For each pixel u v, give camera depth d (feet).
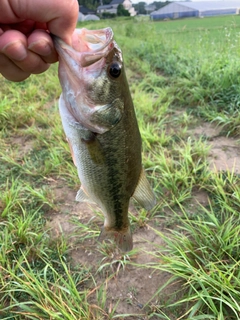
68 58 0.71
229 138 2.25
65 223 1.63
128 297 1.24
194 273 1.13
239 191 1.57
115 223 0.99
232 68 3.00
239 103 2.50
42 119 2.70
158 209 1.65
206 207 1.63
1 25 0.69
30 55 0.68
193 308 1.08
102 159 0.85
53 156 2.06
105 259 1.41
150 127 2.35
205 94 2.85
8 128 2.68
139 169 0.94
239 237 1.34
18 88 3.51
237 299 1.09
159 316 1.13
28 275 1.20
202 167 1.89
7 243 1.42
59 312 1.09
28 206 1.73
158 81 3.56
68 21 0.68
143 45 5.82
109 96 0.79
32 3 0.64
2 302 1.22
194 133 2.36
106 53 0.72
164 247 1.40
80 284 1.31
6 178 1.98
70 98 0.77
